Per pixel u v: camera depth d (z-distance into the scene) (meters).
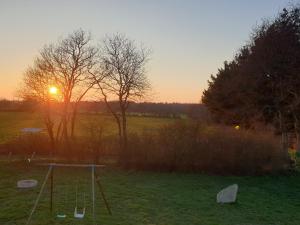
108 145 33.16
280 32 37.50
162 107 64.31
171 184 25.72
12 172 27.86
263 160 30.67
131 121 52.72
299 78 36.53
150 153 30.38
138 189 23.62
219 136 31.34
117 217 17.02
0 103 75.50
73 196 20.70
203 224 16.88
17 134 49.00
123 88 38.91
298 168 33.31
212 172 30.22
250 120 45.38
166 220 17.14
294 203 22.55
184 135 31.55
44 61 41.88
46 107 41.47
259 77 38.69
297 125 41.78
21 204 18.53
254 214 19.33
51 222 15.64
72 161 32.12
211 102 57.16
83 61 41.81
